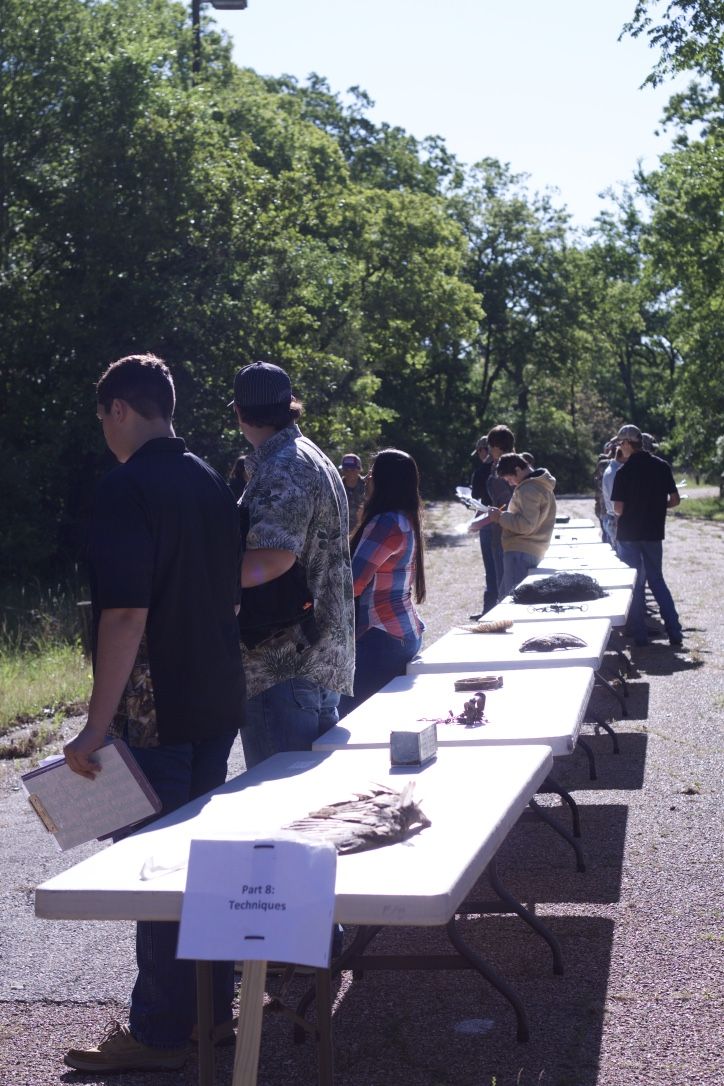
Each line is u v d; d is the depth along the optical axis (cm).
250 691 414
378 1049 361
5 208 2114
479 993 398
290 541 393
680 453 4403
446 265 4078
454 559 2191
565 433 6694
